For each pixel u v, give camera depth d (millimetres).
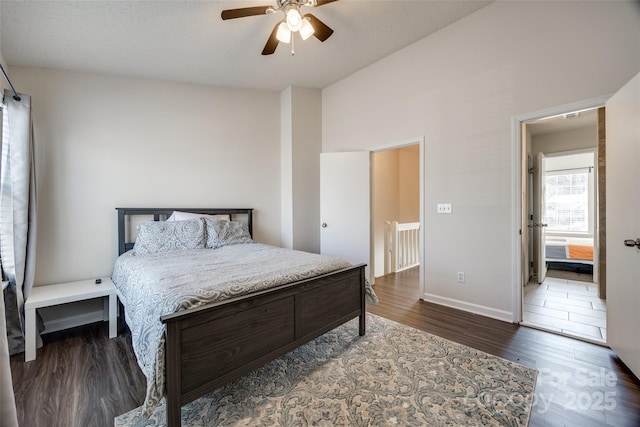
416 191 5566
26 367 1946
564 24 2248
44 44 2514
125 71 3104
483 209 2727
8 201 2254
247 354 1562
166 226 2963
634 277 1683
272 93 4137
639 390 1611
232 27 2561
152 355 1308
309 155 4180
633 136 1670
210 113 3688
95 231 2984
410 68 3248
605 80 2078
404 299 3297
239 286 1612
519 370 1822
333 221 3975
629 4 1998
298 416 1443
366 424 1386
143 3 2189
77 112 2924
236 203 3865
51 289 2506
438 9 2637
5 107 2287
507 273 2598
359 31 2895
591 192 5156
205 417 1443
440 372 1812
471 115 2777
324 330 2029
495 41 2604
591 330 2377
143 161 3258
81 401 1584
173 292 1473
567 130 4336
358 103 3818
